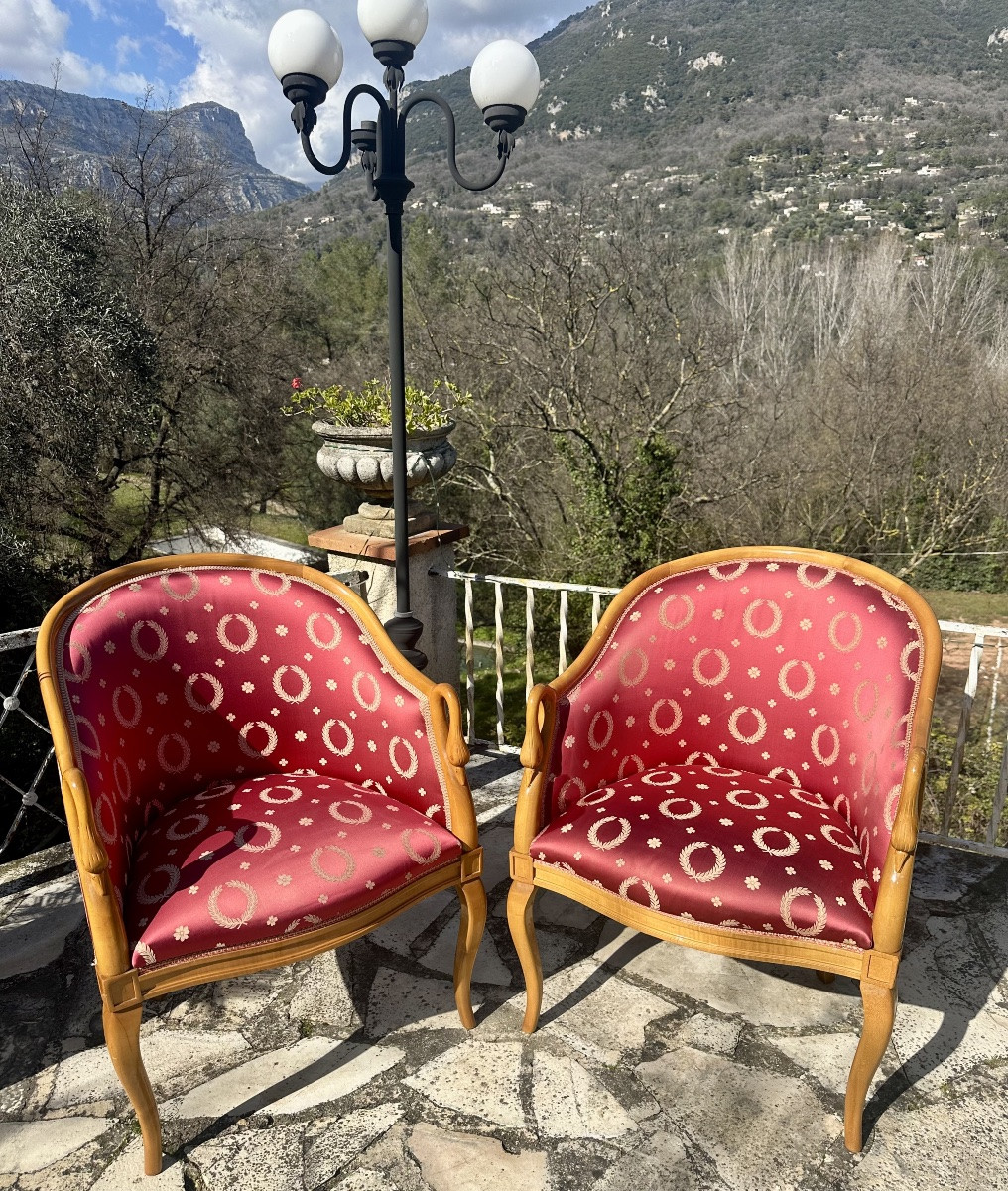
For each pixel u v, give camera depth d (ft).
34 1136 4.61
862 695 5.13
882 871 4.25
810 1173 4.36
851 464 33.19
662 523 28.78
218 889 4.33
